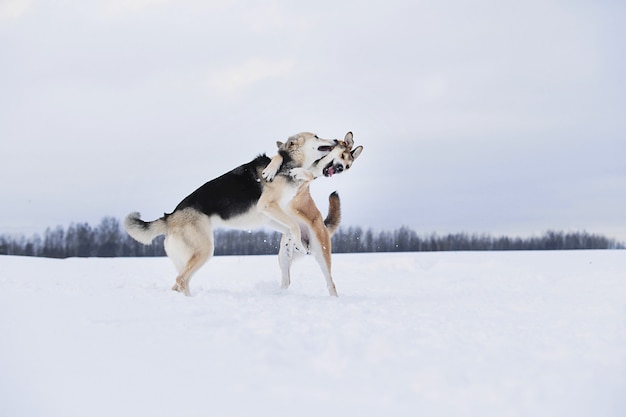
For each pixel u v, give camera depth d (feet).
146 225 26.22
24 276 33.78
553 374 10.45
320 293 28.48
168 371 10.79
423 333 14.10
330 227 29.14
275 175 26.25
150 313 16.44
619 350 12.16
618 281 31.01
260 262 55.11
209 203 25.81
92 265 49.24
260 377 10.46
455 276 39.93
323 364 11.23
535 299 22.54
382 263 48.16
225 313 16.96
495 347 12.53
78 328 14.20
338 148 27.76
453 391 9.71
